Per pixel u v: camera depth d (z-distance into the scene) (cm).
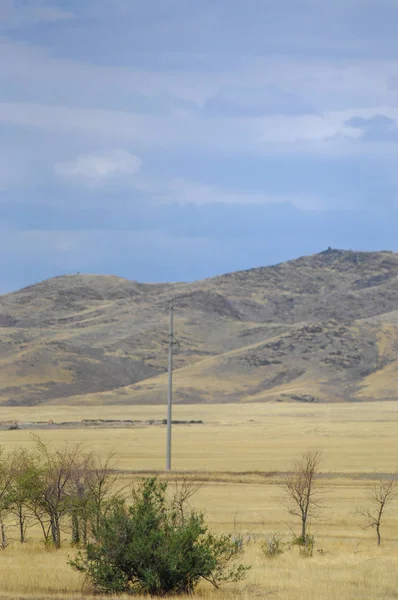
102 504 6166
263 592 4434
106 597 4156
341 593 4416
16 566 5338
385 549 7506
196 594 4322
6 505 7475
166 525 4528
